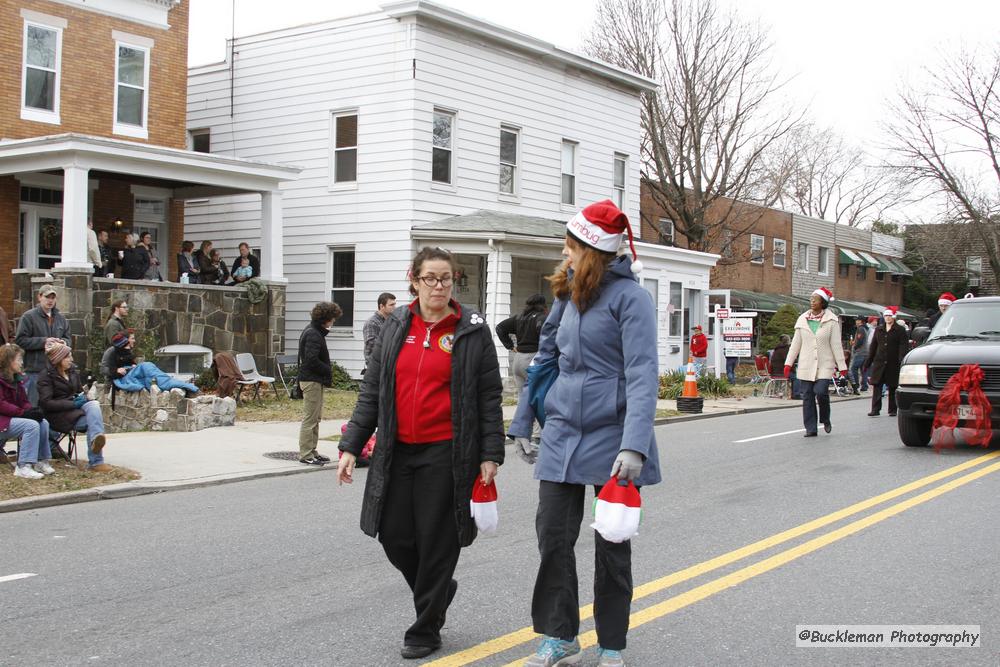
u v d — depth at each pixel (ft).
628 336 13.97
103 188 67.15
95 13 65.16
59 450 35.24
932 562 21.52
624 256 14.47
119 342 46.65
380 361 15.62
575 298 14.35
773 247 133.80
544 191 80.12
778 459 38.17
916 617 17.61
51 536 25.14
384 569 21.53
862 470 34.91
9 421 31.45
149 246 61.62
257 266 66.59
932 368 39.63
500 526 26.04
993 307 43.06
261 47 77.10
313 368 37.11
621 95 87.81
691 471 35.24
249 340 63.41
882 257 164.25
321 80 73.87
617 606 14.39
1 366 31.78
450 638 16.55
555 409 14.60
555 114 80.89
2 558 22.70
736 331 77.15
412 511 15.46
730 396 73.77
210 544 24.09
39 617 17.97
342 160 73.36
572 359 14.46
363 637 16.65
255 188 63.67
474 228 67.67
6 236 60.95
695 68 105.40
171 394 45.83
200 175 60.39
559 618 14.37
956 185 119.44
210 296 61.11
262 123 77.15
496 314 68.49
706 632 16.79
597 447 14.19
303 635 16.78
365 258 71.87
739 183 112.47
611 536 13.42
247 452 39.45
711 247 114.73
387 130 70.64
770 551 22.65
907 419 40.47
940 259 152.35
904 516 26.55
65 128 63.72
